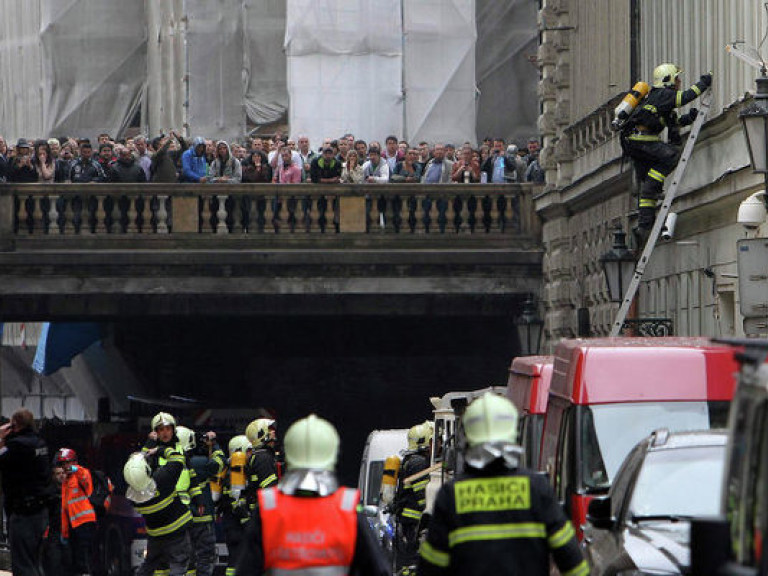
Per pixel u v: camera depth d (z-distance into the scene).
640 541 41.41
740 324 84.75
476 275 122.50
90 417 167.75
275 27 153.25
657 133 90.38
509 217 122.69
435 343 142.38
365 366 144.62
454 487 34.38
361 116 147.12
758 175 78.25
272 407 145.00
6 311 121.56
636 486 44.31
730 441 27.08
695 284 92.50
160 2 157.62
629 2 106.88
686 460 44.75
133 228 119.75
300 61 146.62
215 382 146.38
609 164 102.56
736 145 82.56
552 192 118.31
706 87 87.19
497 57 153.50
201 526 85.62
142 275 120.25
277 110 153.75
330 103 147.00
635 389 53.47
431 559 34.38
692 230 93.00
